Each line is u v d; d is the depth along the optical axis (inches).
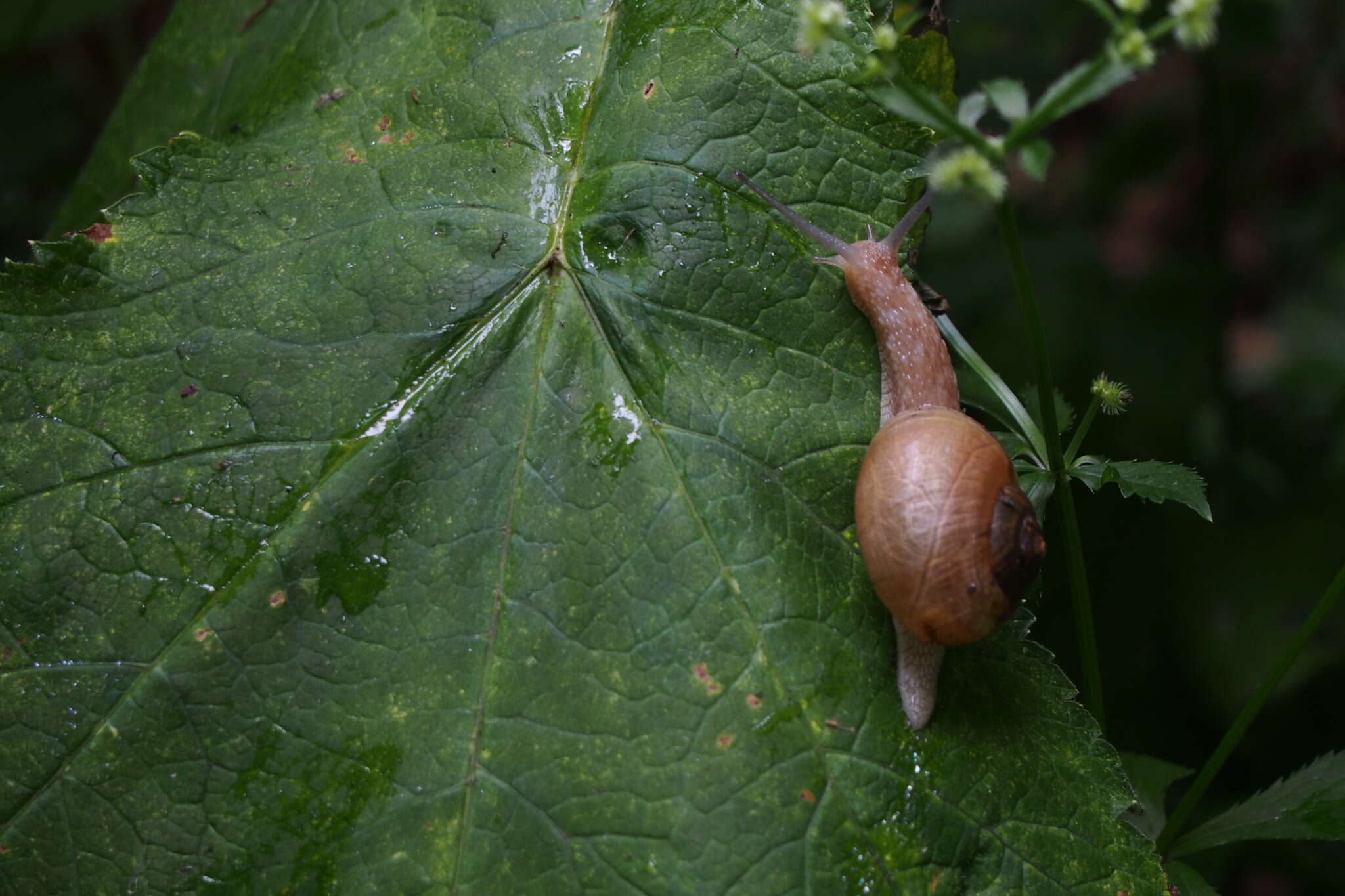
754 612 11.6
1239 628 14.5
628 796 11.4
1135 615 14.5
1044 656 11.8
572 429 11.8
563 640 11.6
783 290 12.1
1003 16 16.0
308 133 12.4
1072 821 11.5
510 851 11.4
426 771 11.5
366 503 11.7
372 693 11.5
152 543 11.7
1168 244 20.1
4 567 11.6
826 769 11.4
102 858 11.4
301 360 11.8
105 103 17.7
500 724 11.5
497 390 11.8
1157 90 19.4
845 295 12.1
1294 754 14.3
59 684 11.6
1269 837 12.0
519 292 11.9
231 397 11.8
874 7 12.4
